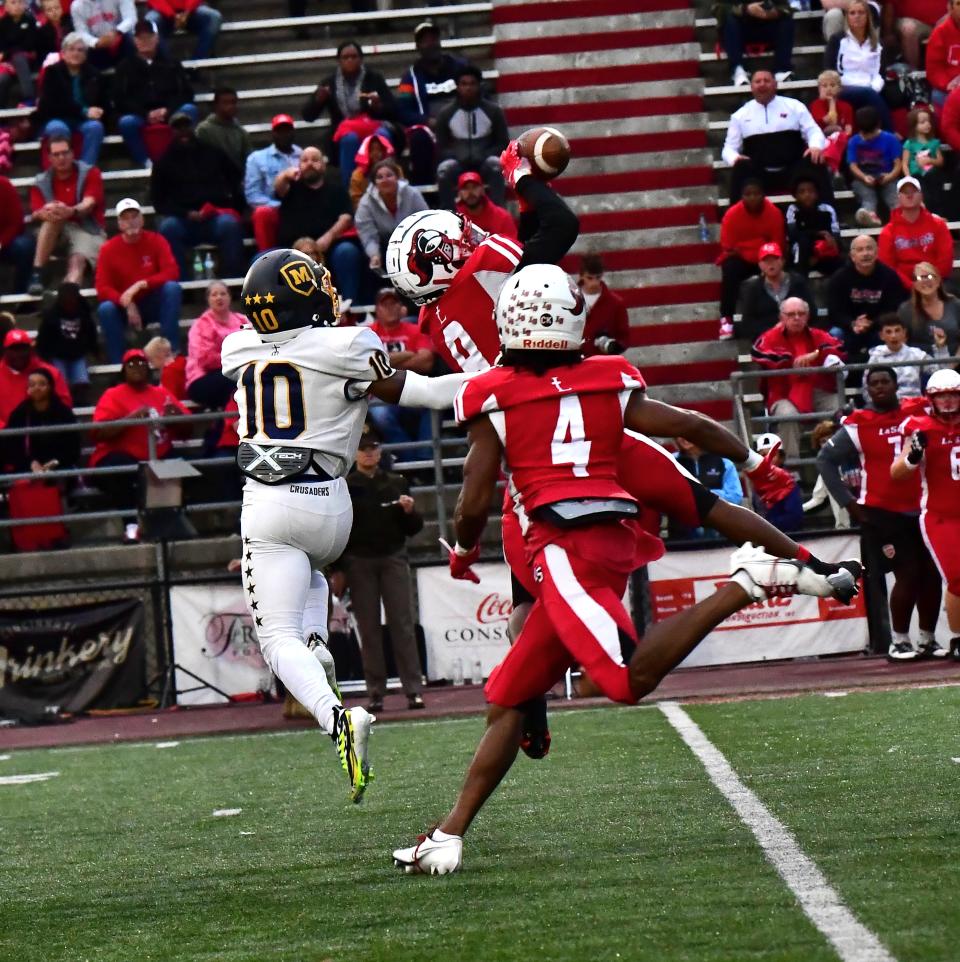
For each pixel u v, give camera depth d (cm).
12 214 5562
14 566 4688
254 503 2044
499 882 1697
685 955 1327
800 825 1903
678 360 5472
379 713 3784
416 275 2211
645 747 2784
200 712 4125
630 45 6109
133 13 6100
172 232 5544
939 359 4422
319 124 5972
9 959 1521
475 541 1795
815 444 4472
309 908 1650
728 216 5272
